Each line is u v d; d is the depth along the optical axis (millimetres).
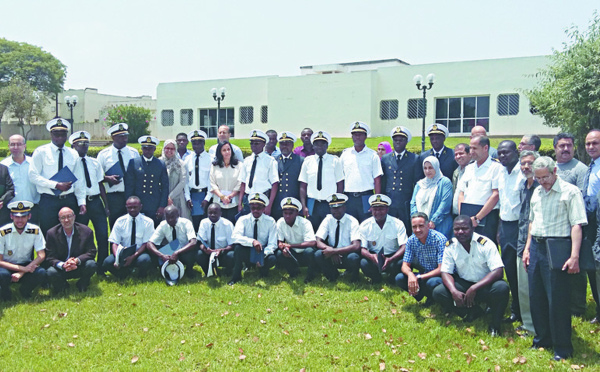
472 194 6172
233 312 5988
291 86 26531
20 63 42625
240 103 28281
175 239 7379
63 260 6695
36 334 5387
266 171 7852
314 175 7633
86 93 44156
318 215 7652
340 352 4953
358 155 7582
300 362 4754
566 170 5828
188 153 9164
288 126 26719
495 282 5387
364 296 6512
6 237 6391
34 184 7117
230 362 4766
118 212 7801
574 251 4582
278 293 6688
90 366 4684
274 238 7363
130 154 7992
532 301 4984
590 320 5590
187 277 7402
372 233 6926
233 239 7270
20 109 36344
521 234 5289
